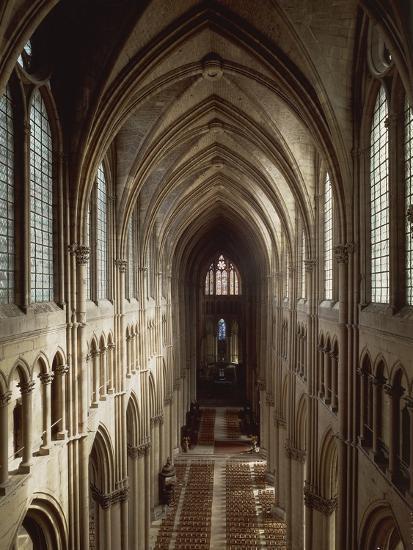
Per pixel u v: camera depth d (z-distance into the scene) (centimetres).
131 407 3347
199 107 2955
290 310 3656
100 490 2703
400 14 1208
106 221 2784
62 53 1986
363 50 1862
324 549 2700
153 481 4172
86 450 2083
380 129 1780
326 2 1781
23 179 1597
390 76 1603
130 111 2342
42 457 1705
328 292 2678
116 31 1952
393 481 1515
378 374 1727
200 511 4069
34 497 1638
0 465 1437
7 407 1458
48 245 1928
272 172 3531
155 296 4356
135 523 3388
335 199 2114
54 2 1357
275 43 2119
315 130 2139
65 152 2020
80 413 2066
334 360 2348
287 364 3841
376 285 1842
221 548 3491
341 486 2052
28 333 1591
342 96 1975
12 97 1576
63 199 2009
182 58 2378
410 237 1507
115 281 2844
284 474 4072
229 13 2114
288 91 2195
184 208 4891
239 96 2805
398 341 1480
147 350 3759
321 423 2656
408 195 1512
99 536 2717
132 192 2933
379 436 1738
